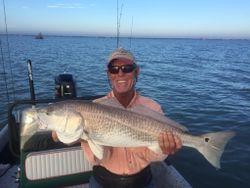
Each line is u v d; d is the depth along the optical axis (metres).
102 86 5.18
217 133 0.92
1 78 5.32
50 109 0.93
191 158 2.16
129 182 1.04
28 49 14.29
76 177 1.31
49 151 1.28
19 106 1.71
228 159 2.19
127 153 1.03
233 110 3.65
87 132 0.92
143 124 0.93
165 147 0.93
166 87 5.41
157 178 1.39
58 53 12.45
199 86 5.66
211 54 17.48
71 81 1.80
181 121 3.16
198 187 1.86
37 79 5.52
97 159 1.03
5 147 1.72
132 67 1.04
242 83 6.17
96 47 19.06
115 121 0.92
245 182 1.92
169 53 16.84
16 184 1.43
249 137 2.65
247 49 27.31
